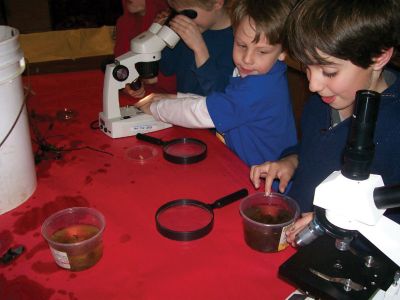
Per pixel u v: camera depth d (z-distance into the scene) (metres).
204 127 1.38
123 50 2.16
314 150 1.16
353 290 0.59
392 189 0.49
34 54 2.46
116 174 1.17
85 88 1.72
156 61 1.37
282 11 1.21
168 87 1.98
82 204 1.04
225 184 1.12
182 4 1.54
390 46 0.86
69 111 1.53
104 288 0.79
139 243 0.91
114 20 4.45
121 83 1.34
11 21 4.25
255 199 0.99
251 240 0.88
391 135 0.93
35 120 1.46
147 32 1.37
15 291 0.79
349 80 0.88
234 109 1.33
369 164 0.50
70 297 0.77
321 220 0.56
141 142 1.34
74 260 0.82
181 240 0.91
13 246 0.90
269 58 1.30
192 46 1.54
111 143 1.34
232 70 1.72
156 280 0.81
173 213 1.00
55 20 4.40
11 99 0.94
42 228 0.88
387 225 0.53
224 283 0.80
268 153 1.47
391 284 0.60
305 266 0.63
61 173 1.17
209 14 1.60
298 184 1.20
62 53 2.54
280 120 1.42
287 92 1.43
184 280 0.81
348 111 1.07
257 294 0.78
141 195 1.08
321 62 0.87
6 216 1.00
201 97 1.46
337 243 0.60
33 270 0.84
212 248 0.89
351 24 0.82
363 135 0.48
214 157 1.26
